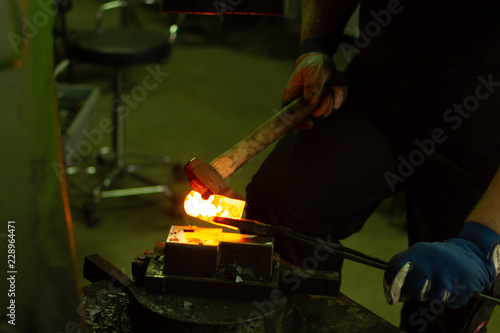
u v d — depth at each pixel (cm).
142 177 311
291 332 98
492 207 92
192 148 346
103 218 273
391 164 137
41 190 63
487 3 113
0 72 57
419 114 131
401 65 130
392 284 91
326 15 152
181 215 276
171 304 90
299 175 131
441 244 92
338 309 110
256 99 429
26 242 64
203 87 445
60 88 310
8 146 60
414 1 122
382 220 284
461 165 133
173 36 297
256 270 92
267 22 578
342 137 134
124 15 396
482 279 90
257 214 135
